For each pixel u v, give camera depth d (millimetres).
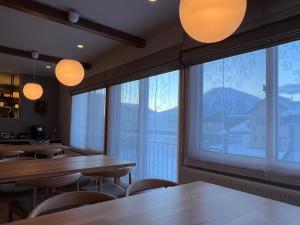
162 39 3318
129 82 3979
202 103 2754
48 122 6629
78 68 2830
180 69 3004
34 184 1934
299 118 1971
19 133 6148
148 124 3564
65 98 6438
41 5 2613
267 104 2168
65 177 2062
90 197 1506
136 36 3492
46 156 3902
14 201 2055
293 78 2020
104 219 1086
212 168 2592
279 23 2010
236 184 2301
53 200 1388
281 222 1091
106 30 3178
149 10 2775
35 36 3574
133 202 1321
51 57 4582
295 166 1977
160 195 1451
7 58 4793
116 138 4207
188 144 2865
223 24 1318
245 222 1083
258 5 2150
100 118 4777
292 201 1920
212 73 2658
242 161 2338
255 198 1417
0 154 3406
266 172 2146
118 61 4266
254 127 2260
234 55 2389
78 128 5652
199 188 1607
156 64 3264
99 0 2564
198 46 2656
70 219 1080
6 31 3389
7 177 1968
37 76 6469
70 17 2764
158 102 3412
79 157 3078
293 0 1917
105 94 4582
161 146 3338
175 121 3150
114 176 2430
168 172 3213
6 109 6586
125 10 2773
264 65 2211
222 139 2521
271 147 2125
